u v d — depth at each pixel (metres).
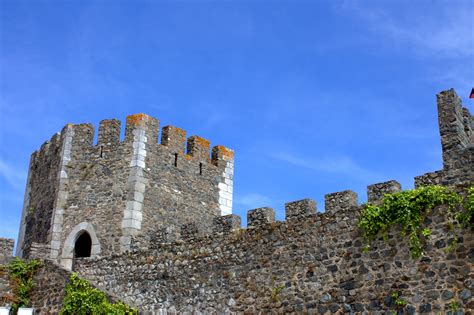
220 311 20.09
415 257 16.72
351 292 17.59
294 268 18.95
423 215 16.92
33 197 27.36
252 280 19.73
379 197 18.16
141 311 20.77
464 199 16.42
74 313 20.77
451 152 17.53
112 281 22.91
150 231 24.66
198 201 26.89
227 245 20.72
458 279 15.92
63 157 26.03
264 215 20.42
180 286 21.31
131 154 25.39
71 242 24.78
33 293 22.42
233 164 29.03
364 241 17.78
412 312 16.38
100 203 25.00
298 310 18.47
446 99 18.14
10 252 23.34
